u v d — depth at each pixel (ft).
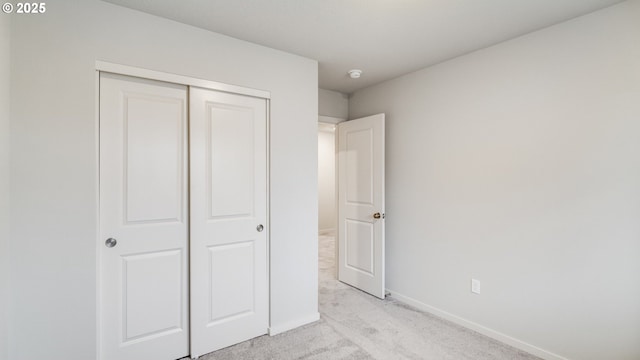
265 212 7.83
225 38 7.13
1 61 4.72
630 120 5.66
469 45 7.69
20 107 5.05
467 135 8.25
